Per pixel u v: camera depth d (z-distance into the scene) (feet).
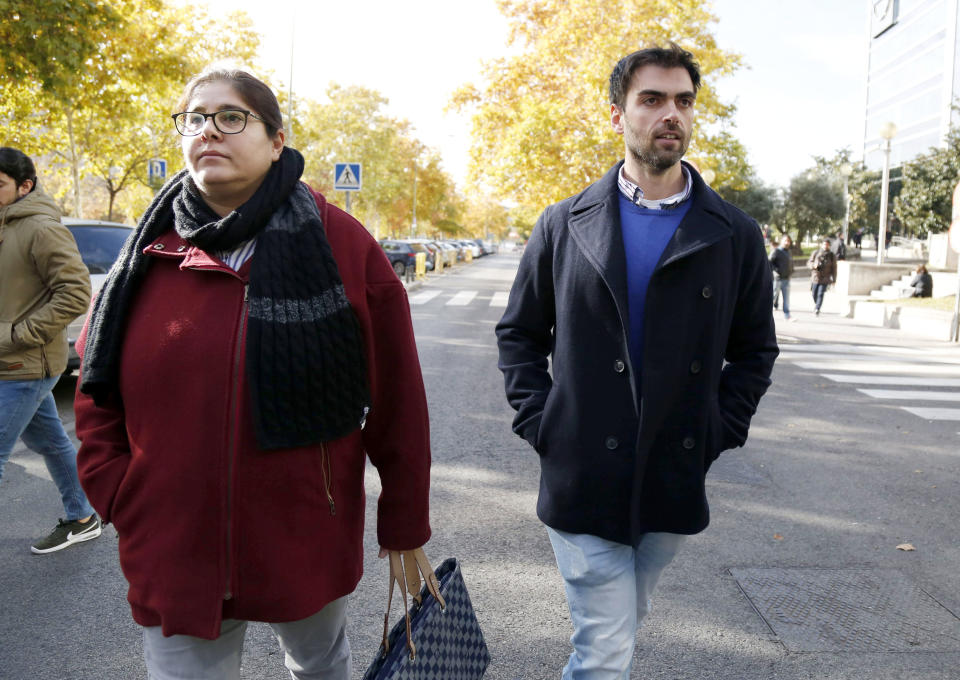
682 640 10.10
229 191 5.48
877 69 220.23
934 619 10.83
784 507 15.43
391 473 5.86
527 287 7.24
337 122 167.12
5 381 10.98
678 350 6.40
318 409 5.23
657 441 6.55
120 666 9.24
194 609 5.12
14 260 11.00
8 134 65.05
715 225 6.49
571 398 6.60
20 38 36.11
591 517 6.51
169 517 5.16
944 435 21.79
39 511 14.30
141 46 52.49
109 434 5.59
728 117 81.76
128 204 128.26
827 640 10.18
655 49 6.48
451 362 32.01
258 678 9.09
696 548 13.20
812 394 27.37
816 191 154.40
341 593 5.61
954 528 14.46
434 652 5.79
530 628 10.32
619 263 6.43
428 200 233.55
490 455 18.38
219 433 5.12
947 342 42.78
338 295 5.34
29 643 9.70
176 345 5.17
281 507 5.21
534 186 83.87
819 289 57.67
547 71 84.64
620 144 75.77
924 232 98.89
